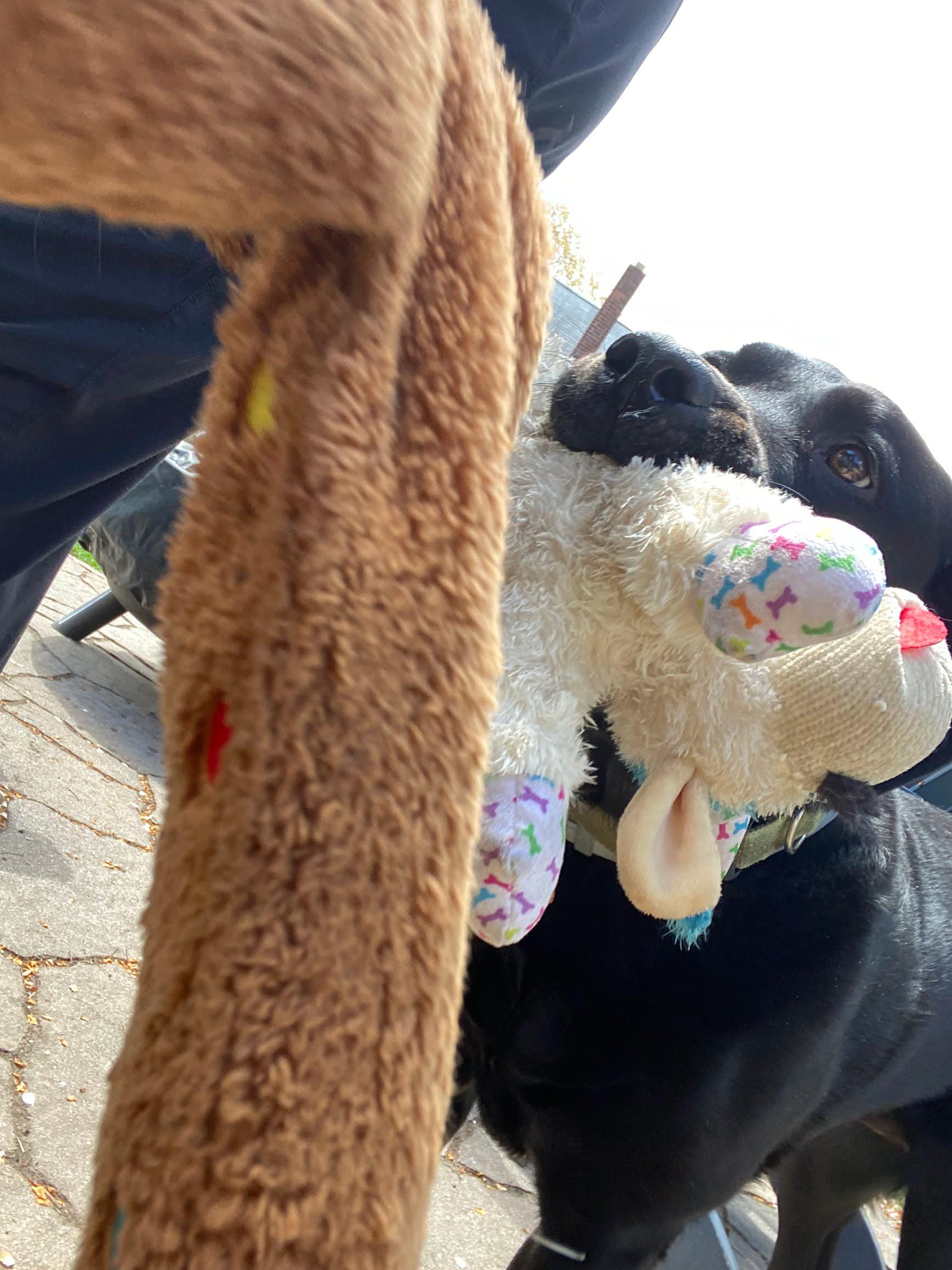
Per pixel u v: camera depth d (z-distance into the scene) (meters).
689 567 0.63
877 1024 1.28
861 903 1.11
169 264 0.81
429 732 0.27
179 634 0.29
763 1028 1.03
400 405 0.28
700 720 0.69
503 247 0.30
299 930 0.26
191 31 0.20
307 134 0.22
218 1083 0.25
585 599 0.67
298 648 0.26
